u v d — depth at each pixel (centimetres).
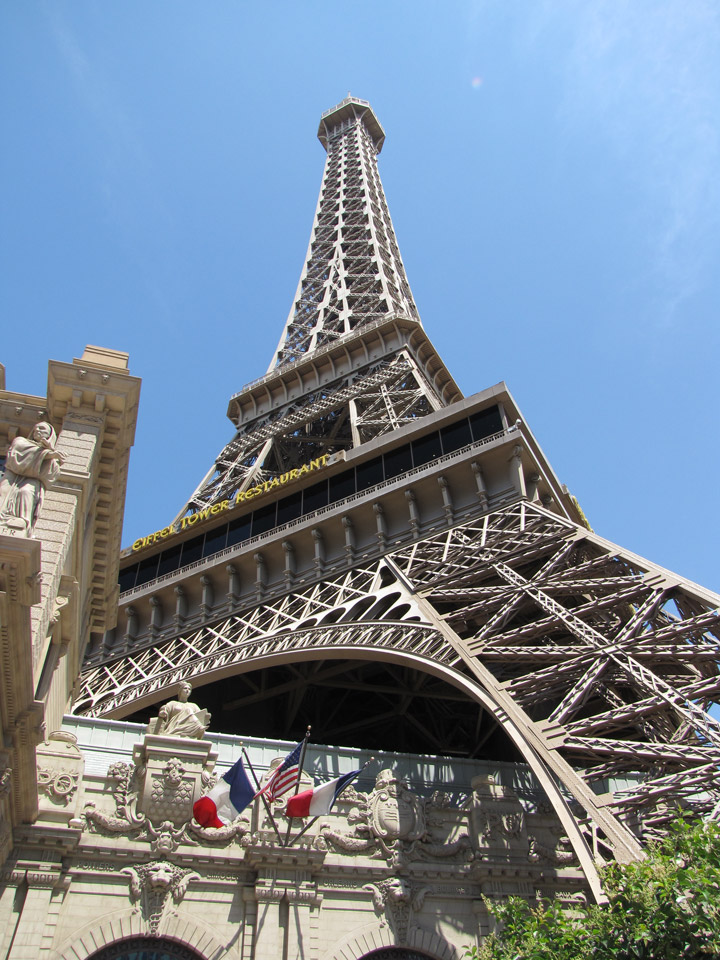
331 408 7662
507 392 5103
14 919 2461
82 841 2689
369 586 4519
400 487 4872
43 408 3188
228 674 4366
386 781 3109
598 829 2562
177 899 2675
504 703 3025
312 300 10681
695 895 1900
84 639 3731
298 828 2931
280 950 2627
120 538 3659
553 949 2130
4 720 2091
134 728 3300
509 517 4419
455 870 2950
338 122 16875
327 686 5875
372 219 11488
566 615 3372
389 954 2744
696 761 2548
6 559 1834
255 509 5825
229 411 9000
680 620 3347
